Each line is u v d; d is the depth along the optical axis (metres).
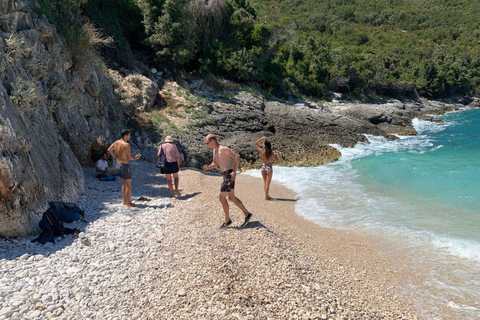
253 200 10.48
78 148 10.82
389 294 5.62
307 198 10.91
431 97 63.16
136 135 15.87
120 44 21.11
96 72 15.01
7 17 8.29
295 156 18.80
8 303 3.99
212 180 12.22
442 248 7.32
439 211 9.39
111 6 22.95
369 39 88.19
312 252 6.70
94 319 3.92
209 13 28.27
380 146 22.17
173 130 17.16
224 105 21.97
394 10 109.19
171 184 9.25
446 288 5.89
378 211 9.55
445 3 119.69
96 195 8.68
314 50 45.47
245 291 4.67
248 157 17.56
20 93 6.62
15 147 5.76
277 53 40.16
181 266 5.21
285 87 34.53
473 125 34.41
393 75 64.31
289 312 4.38
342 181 13.07
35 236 5.85
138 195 9.36
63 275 4.71
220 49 27.97
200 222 7.25
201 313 4.15
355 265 6.52
